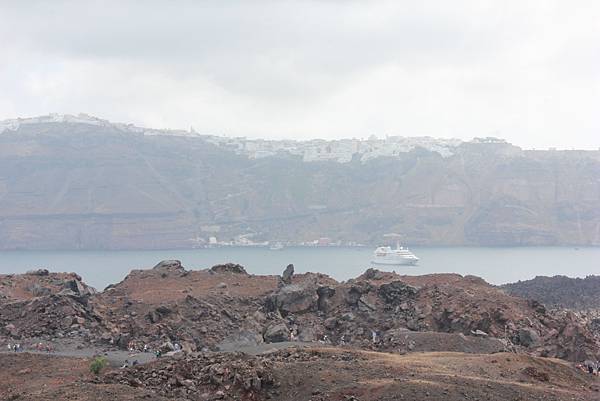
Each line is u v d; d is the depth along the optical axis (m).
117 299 115.38
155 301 111.88
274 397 68.56
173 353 89.06
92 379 70.62
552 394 69.50
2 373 78.62
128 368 74.62
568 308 145.25
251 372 70.12
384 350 93.62
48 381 72.81
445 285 119.31
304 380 70.19
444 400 65.19
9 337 99.81
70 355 89.31
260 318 110.88
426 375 71.69
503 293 119.75
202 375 71.75
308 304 115.62
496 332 104.75
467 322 106.69
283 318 113.12
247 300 116.44
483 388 68.56
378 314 113.25
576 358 97.81
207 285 124.12
